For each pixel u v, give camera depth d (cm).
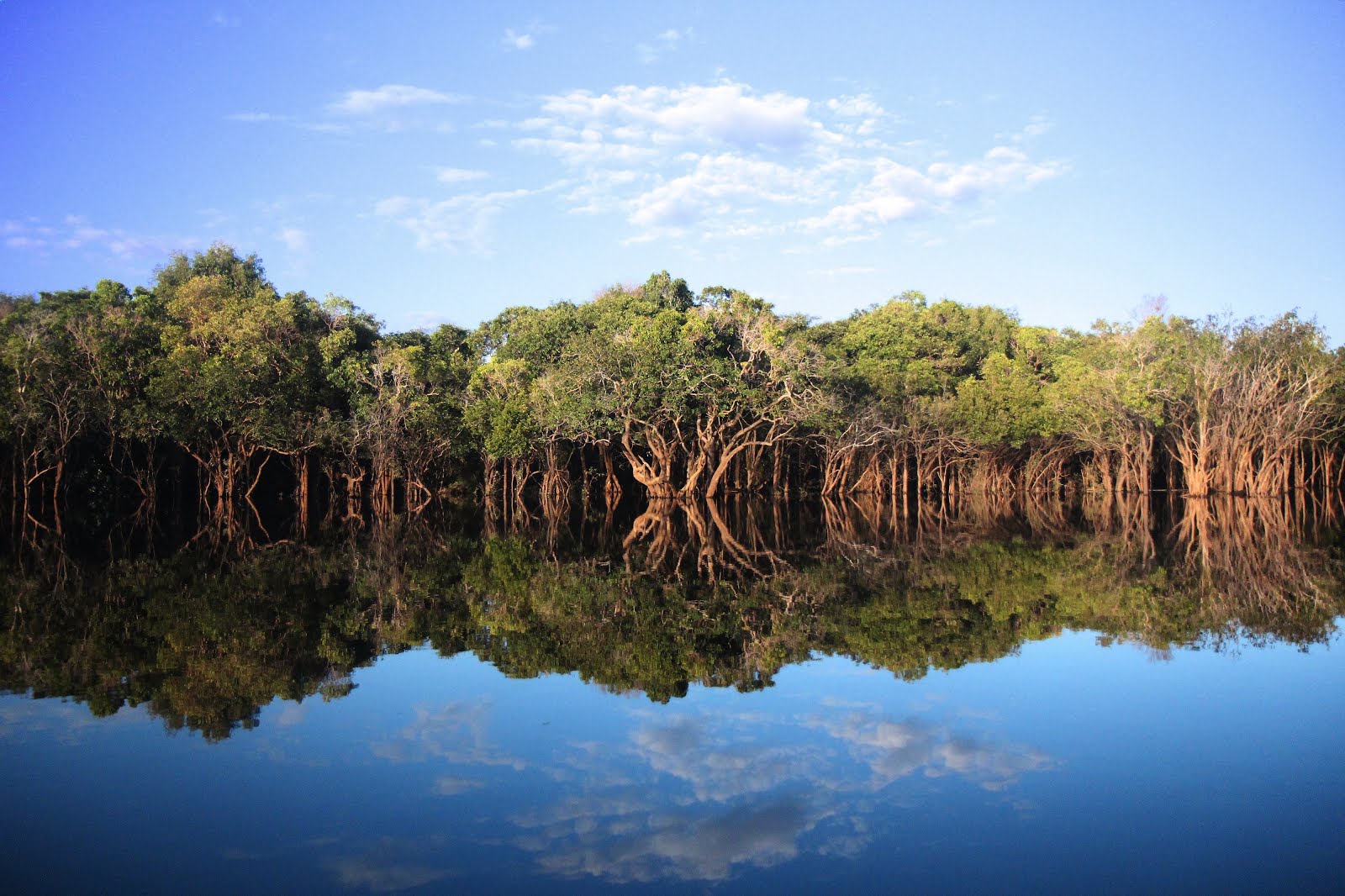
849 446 6494
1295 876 877
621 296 6550
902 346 7462
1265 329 6150
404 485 6394
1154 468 7838
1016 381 6619
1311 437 6400
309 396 5403
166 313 5522
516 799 1062
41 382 4453
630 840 956
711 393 5325
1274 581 2739
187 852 927
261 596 2466
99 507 5425
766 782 1116
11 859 908
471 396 5772
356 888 853
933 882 865
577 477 7312
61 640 1873
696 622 2133
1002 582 2773
